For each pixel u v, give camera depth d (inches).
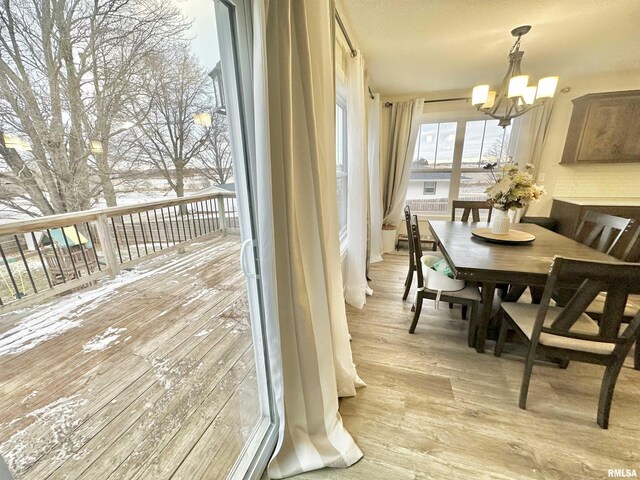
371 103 141.0
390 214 181.0
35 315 41.9
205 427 50.0
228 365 59.7
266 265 36.3
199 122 39.4
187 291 62.5
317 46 42.4
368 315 99.8
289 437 47.1
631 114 125.6
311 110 38.9
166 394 53.2
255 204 41.4
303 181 41.1
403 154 170.2
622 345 49.9
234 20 35.1
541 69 125.8
